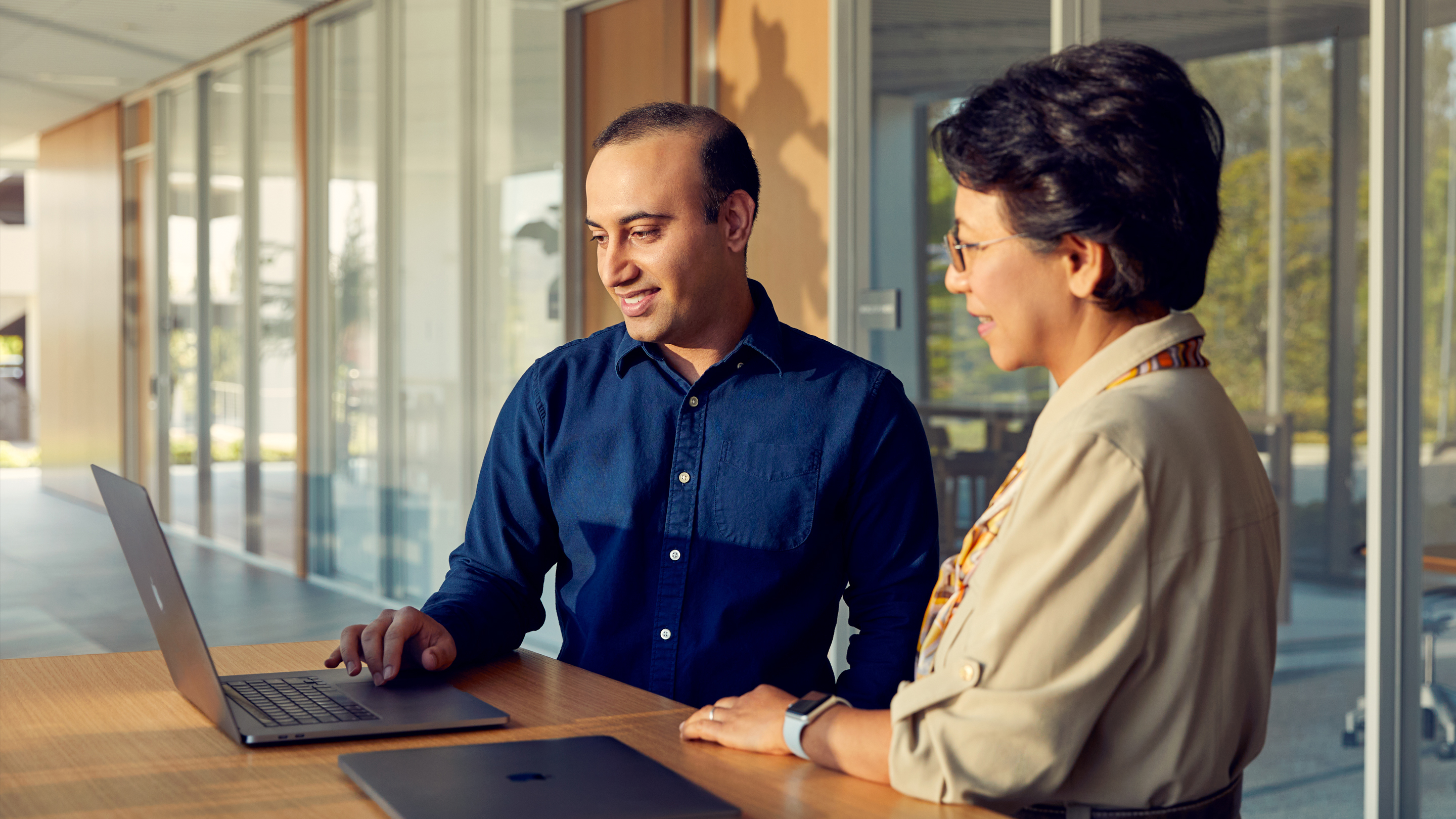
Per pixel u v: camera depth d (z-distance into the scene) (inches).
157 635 58.7
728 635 67.7
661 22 187.9
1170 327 44.6
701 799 42.4
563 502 71.4
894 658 65.2
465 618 65.9
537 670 64.6
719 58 182.1
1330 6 109.8
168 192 370.9
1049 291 45.1
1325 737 112.6
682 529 68.9
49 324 467.5
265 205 309.3
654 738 52.0
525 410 73.4
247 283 315.0
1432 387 104.2
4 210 693.3
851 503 69.4
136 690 58.9
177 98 360.8
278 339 303.0
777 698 51.5
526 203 216.5
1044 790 41.3
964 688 42.4
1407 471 105.4
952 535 140.0
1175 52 118.6
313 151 283.0
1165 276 43.9
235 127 326.0
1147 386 43.4
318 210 283.1
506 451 73.6
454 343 237.1
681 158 65.1
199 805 42.7
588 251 206.2
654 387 70.7
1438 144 103.6
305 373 285.1
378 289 259.8
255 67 312.8
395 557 258.7
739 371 70.0
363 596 262.4
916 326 143.1
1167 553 41.3
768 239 174.7
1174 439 41.8
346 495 274.5
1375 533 105.7
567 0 203.0
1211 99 117.3
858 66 149.3
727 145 66.6
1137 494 40.9
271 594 267.0
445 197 238.7
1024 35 128.0
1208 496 42.0
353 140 269.1
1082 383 44.6
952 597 48.8
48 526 368.8
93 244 423.2
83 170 430.3
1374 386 105.7
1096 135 42.6
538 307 214.7
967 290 47.1
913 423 70.6
